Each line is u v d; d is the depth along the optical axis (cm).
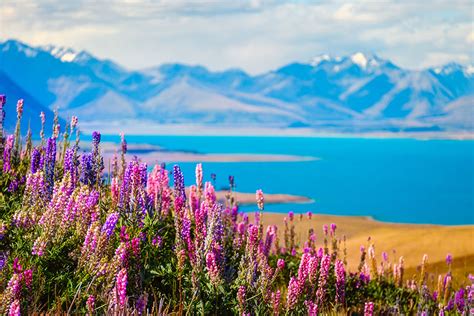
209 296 774
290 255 1214
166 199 970
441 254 2934
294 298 827
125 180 877
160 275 775
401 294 1273
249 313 777
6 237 717
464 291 1263
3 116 1066
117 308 618
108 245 723
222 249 849
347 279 1180
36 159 934
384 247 3269
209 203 990
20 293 612
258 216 1156
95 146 938
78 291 649
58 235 732
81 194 769
